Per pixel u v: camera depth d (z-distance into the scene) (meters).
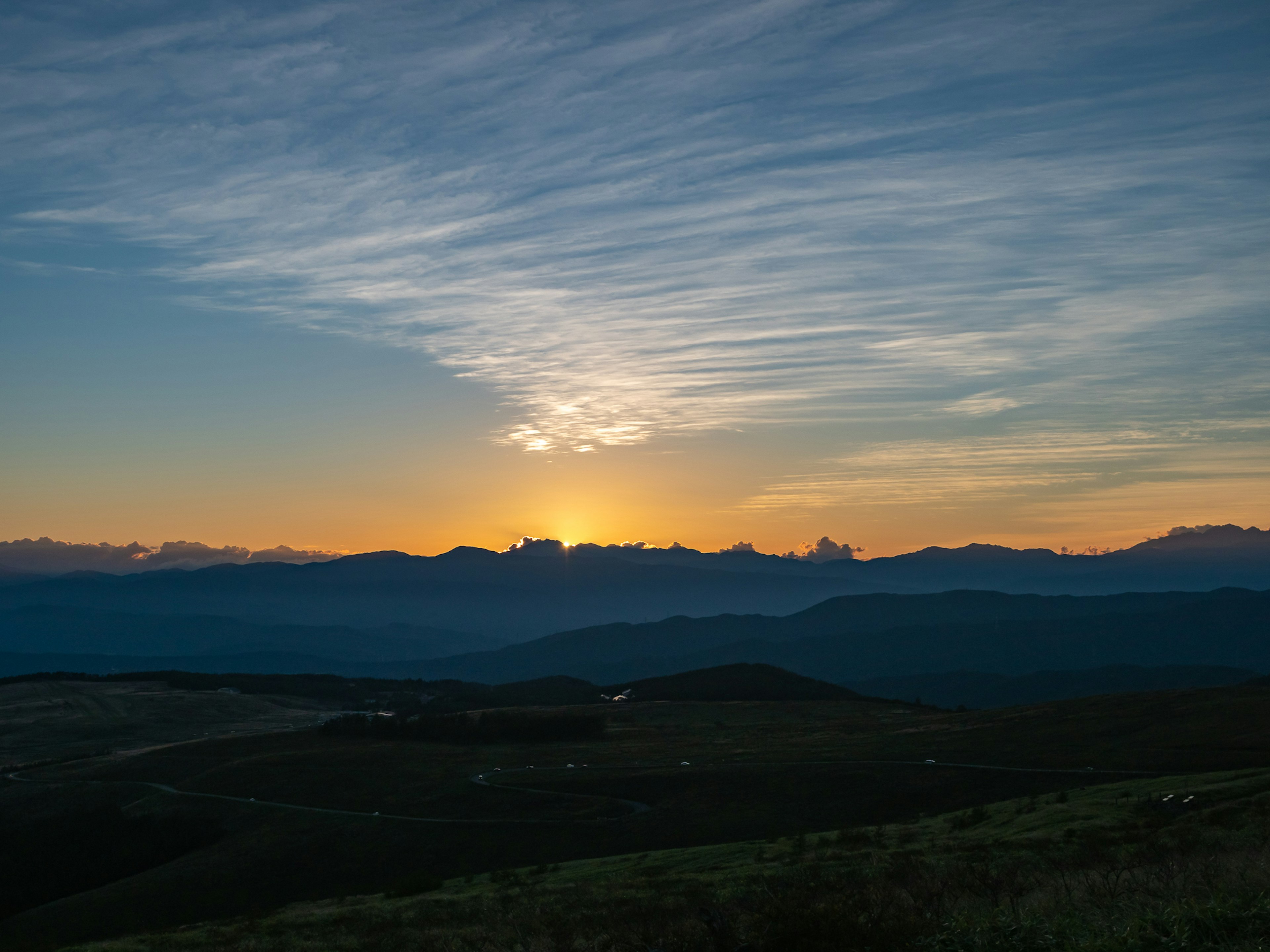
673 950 17.92
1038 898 17.64
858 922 16.55
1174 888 16.55
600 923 27.16
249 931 38.47
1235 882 16.12
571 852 64.25
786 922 16.88
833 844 44.97
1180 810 39.25
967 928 15.13
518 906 35.84
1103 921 14.73
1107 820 39.31
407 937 31.45
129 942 39.09
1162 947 12.74
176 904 64.69
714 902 27.27
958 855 34.06
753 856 43.50
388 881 65.00
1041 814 42.88
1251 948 12.01
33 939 60.31
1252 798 38.12
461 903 39.94
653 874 42.75
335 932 35.72
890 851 38.62
